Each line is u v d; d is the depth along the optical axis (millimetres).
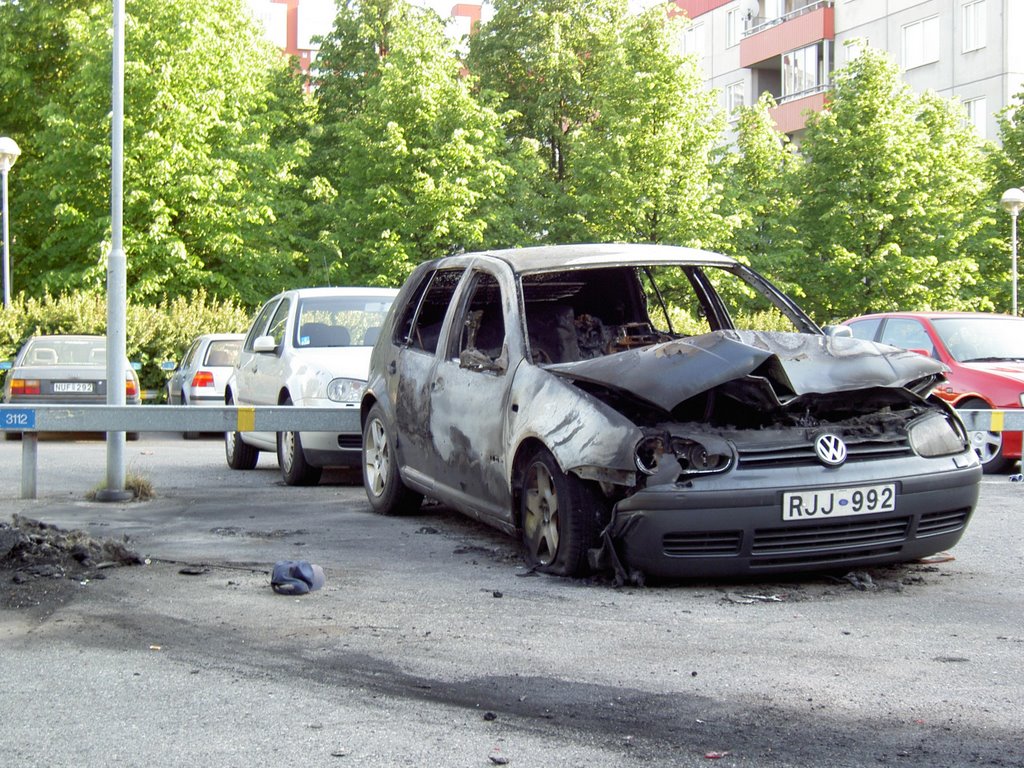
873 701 4273
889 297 36094
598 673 4633
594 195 36938
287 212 36562
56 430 9695
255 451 12992
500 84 47531
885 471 6066
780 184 38375
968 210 36844
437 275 8555
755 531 5859
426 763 3672
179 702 4293
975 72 44906
